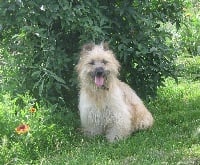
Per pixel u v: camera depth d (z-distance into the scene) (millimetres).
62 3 3223
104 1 3564
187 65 4930
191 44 5410
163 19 3652
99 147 3053
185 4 3838
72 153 2980
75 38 3555
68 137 3193
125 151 2979
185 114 3586
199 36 5434
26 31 3283
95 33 3297
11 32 3508
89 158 2875
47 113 3193
